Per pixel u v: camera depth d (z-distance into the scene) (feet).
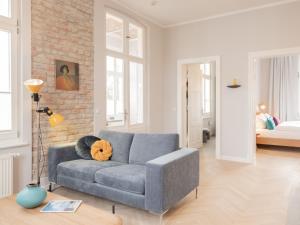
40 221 5.33
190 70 19.67
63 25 11.83
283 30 14.49
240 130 15.93
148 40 17.67
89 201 9.52
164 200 7.47
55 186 11.12
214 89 29.40
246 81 15.70
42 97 10.94
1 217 5.51
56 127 11.59
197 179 9.80
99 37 13.67
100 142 10.79
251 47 15.52
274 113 25.63
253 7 15.28
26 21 10.26
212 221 7.79
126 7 15.33
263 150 19.27
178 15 16.76
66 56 12.00
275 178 12.15
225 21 16.43
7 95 9.97
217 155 16.71
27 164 10.37
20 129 10.25
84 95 12.92
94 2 13.41
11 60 9.92
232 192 10.30
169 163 7.71
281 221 7.71
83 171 9.21
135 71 16.83
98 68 13.61
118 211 8.60
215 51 16.85
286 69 25.16
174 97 18.85
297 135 18.31
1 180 9.02
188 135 19.39
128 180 8.05
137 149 10.13
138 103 17.13
